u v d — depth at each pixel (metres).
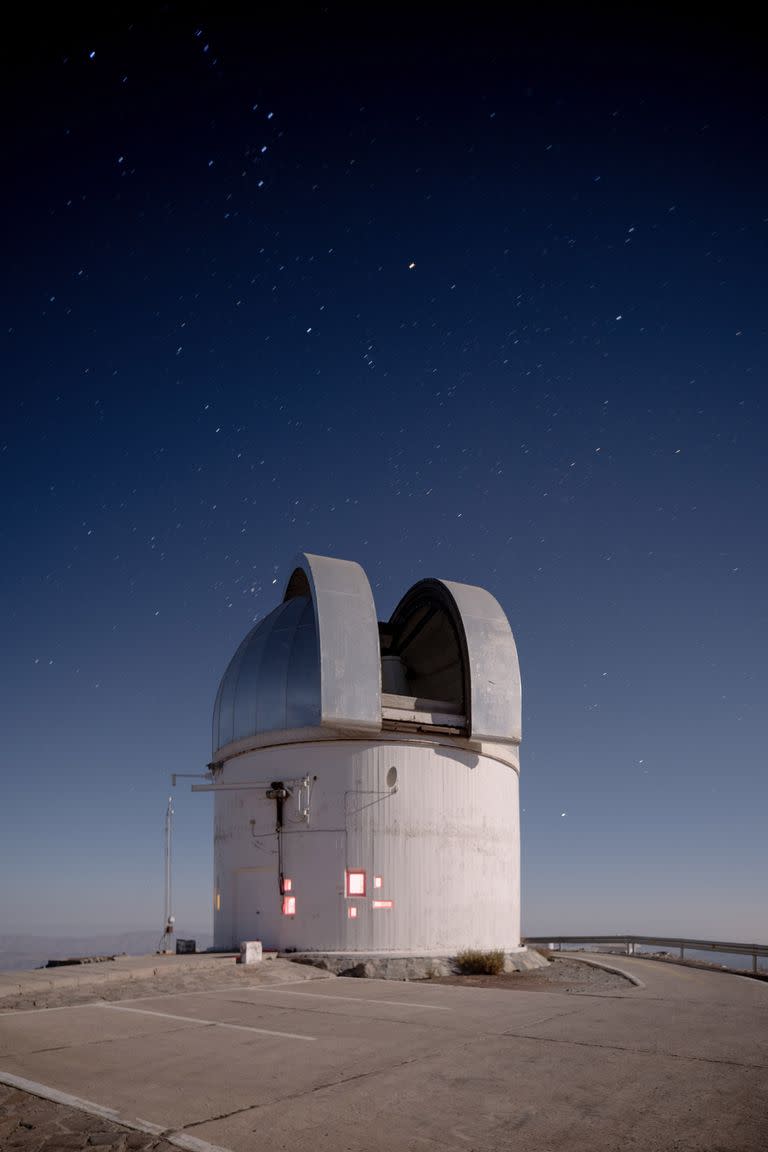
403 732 23.70
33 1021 13.68
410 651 29.47
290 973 20.22
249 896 24.30
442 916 23.20
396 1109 8.41
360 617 23.30
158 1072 10.12
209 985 18.09
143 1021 13.55
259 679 24.98
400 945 22.58
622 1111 8.19
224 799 25.58
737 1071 9.55
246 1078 9.73
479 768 24.69
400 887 22.91
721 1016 13.21
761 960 37.09
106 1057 10.97
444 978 21.31
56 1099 9.03
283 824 23.64
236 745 25.30
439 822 23.69
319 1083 9.42
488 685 24.38
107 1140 7.74
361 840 22.89
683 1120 7.91
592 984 19.62
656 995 16.25
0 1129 8.16
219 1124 8.09
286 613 26.09
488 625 25.20
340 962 21.84
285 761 23.92
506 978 21.41
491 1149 7.29
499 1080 9.32
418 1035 11.90
